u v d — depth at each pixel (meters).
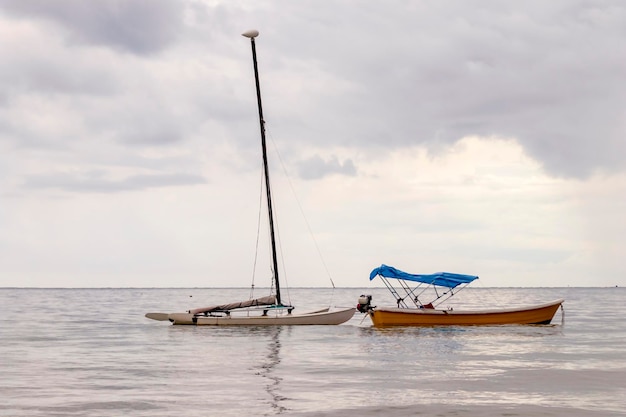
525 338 51.97
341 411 24.89
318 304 153.38
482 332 55.38
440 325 57.22
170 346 47.97
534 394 28.36
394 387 29.97
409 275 55.19
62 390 29.30
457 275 54.34
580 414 24.47
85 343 50.94
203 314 61.28
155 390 29.22
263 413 24.53
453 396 27.84
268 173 61.28
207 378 32.66
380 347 46.25
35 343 51.16
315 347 46.50
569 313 100.94
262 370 35.38
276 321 59.12
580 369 35.56
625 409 25.36
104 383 31.20
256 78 62.19
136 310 119.06
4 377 33.16
